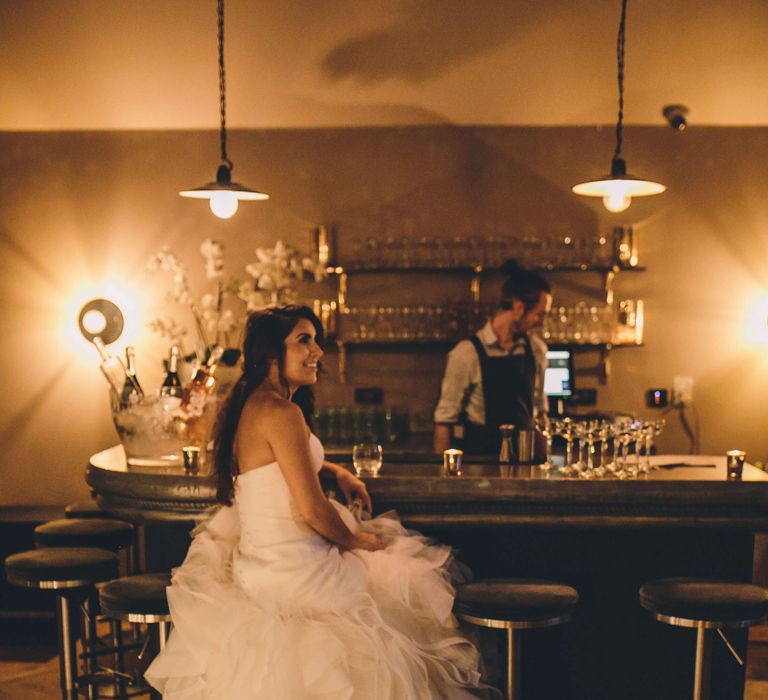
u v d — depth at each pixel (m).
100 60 4.89
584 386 5.42
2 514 4.77
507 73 4.94
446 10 4.52
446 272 5.41
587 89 5.04
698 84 4.98
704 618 2.64
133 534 3.72
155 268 4.87
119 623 3.68
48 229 5.48
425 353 5.45
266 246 5.45
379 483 3.04
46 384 5.52
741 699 3.26
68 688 3.19
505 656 2.89
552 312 5.16
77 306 5.50
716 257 5.38
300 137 5.40
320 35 4.69
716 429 5.43
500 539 3.21
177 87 5.07
